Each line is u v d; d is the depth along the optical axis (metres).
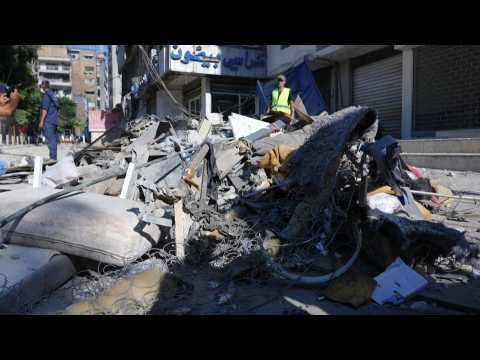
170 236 3.86
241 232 3.96
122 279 3.15
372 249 3.46
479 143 7.66
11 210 3.50
